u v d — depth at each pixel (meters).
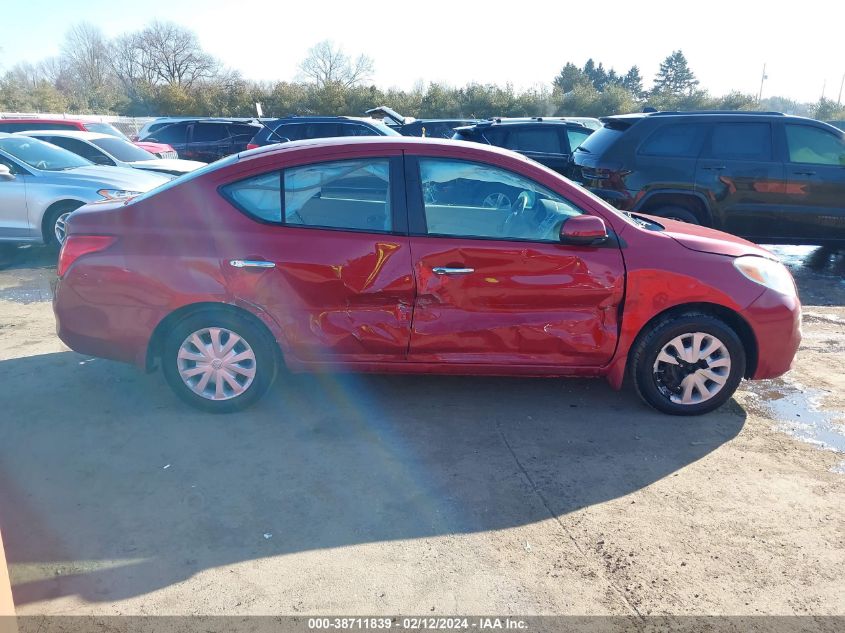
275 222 3.90
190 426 3.99
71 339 4.02
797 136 7.83
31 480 3.40
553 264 3.89
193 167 12.12
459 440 3.88
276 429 3.97
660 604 2.64
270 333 3.98
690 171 7.82
